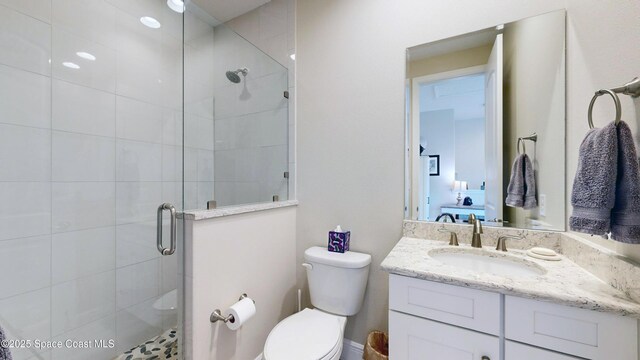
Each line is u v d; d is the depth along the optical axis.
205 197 1.63
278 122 1.79
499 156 1.25
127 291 1.50
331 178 1.64
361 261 1.37
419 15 1.39
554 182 1.11
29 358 1.19
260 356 1.48
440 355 0.89
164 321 1.42
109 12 1.50
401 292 0.95
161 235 1.40
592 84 0.91
